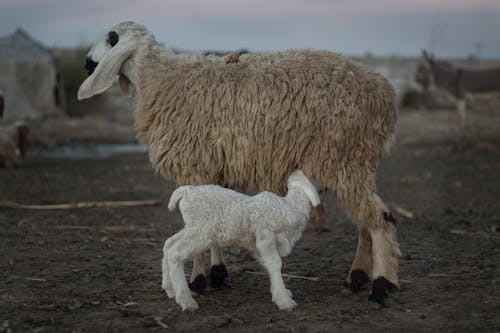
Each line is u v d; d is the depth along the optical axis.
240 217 6.00
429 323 5.88
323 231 10.04
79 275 7.54
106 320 6.00
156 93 6.92
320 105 6.39
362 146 6.49
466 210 11.55
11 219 10.86
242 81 6.58
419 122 26.00
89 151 21.86
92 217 11.12
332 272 7.70
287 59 6.73
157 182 15.33
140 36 7.28
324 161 6.41
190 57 7.16
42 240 9.34
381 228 6.36
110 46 7.35
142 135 7.08
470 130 23.94
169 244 6.18
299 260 8.29
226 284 7.20
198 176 6.71
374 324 5.85
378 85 6.68
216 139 6.59
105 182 15.28
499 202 12.33
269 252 6.09
